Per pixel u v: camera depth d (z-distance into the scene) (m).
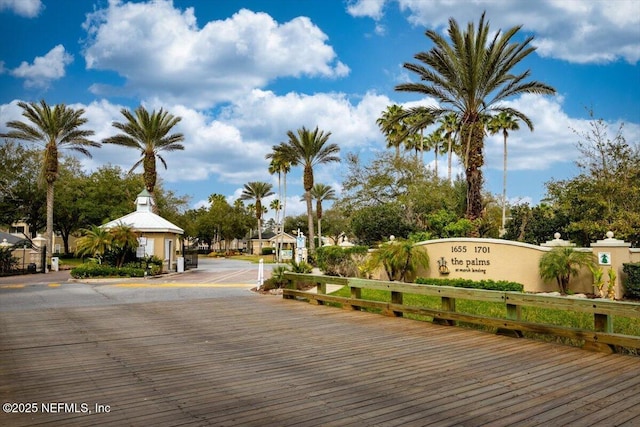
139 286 20.03
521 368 6.64
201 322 10.52
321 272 22.53
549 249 17.27
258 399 5.34
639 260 17.58
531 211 29.92
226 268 36.12
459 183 31.64
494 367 6.70
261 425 4.58
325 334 9.16
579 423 4.63
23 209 46.12
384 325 10.13
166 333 9.26
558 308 8.09
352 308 12.30
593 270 16.11
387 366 6.78
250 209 94.69
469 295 9.54
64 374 6.33
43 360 7.08
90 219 47.25
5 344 8.20
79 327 9.88
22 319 10.91
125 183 50.12
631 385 5.82
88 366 6.75
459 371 6.50
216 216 81.56
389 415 4.85
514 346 8.05
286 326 10.04
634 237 21.67
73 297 15.69
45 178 34.94
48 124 33.72
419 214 30.64
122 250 25.97
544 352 7.60
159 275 26.12
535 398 5.37
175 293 16.92
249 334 9.17
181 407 5.07
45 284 21.27
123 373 6.39
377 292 17.75
